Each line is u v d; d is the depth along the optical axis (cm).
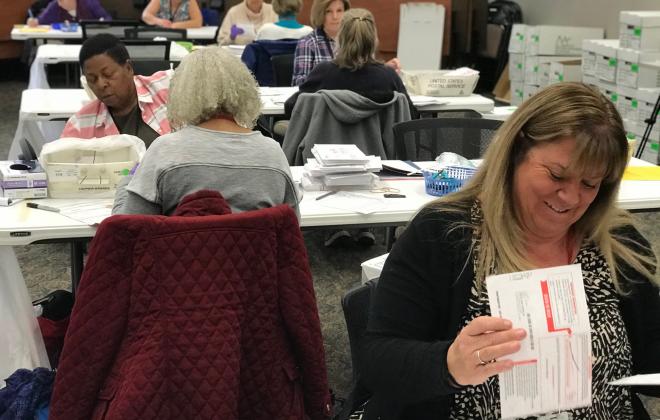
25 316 233
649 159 546
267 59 517
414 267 134
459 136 319
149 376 149
